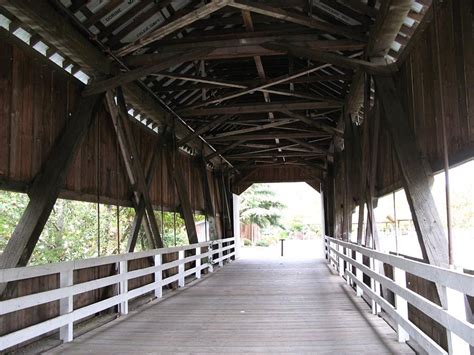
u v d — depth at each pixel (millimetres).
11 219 7625
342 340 4305
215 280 9484
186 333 4727
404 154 5035
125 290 5746
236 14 6883
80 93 5965
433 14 4414
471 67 3621
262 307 6215
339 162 12211
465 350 2598
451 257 3562
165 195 9547
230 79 9906
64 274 4367
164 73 7418
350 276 7828
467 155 3752
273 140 15359
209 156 13039
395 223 6227
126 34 6117
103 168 6562
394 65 5887
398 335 4180
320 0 6180
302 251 21781
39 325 3822
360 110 9172
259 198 33938
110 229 10547
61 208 9352
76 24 5293
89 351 4055
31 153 4883
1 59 4434
